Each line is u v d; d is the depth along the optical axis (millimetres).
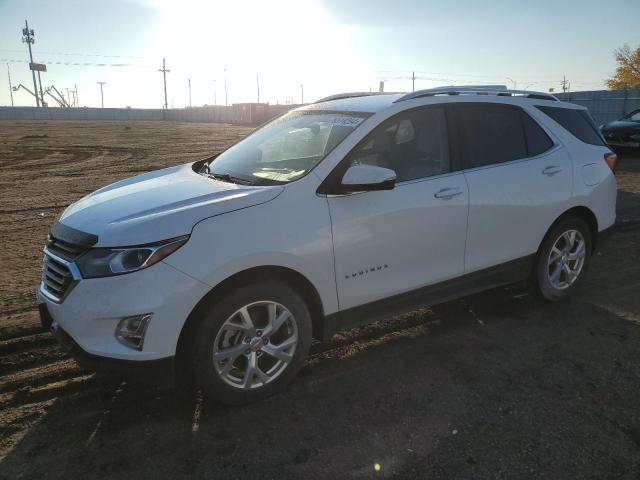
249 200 2934
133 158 17297
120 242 2672
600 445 2707
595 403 3076
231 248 2783
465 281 3861
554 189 4227
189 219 2766
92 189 10945
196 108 77125
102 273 2643
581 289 4914
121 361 2656
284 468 2562
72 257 2783
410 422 2918
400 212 3377
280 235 2928
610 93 26781
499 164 3969
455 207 3643
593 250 4793
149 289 2619
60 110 83562
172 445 2738
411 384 3309
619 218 7699
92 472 2545
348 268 3215
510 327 4117
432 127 3715
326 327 3262
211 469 2561
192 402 3125
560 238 4449
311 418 2963
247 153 3916
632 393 3178
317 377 3408
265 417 2977
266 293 2957
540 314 4348
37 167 14828
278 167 3430
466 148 3826
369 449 2695
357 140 3332
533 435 2789
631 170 12391
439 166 3684
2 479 2496
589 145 4633
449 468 2547
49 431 2854
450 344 3846
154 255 2639
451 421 2920
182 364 2924
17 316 4332
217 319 2822
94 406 3088
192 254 2701
